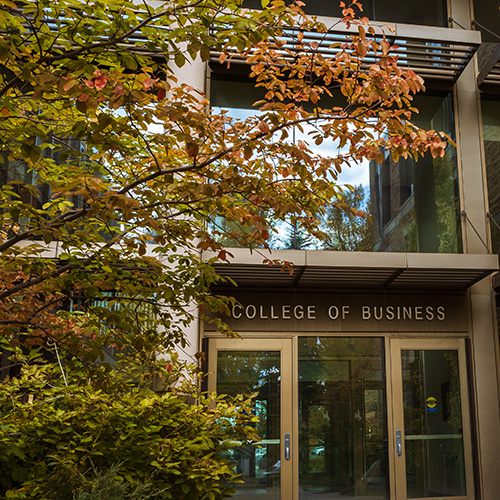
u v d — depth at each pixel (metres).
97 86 3.51
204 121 4.48
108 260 4.75
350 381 9.63
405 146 4.82
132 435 6.06
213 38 3.82
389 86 4.46
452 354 9.89
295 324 9.71
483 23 10.88
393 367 9.73
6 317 5.26
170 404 6.63
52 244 8.16
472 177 10.31
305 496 9.22
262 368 9.54
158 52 4.07
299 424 9.43
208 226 9.18
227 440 6.71
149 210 4.66
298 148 4.47
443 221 10.09
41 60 3.98
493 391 9.80
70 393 6.12
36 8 3.95
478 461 9.54
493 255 9.03
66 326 5.84
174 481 6.15
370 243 9.80
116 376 6.92
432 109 10.59
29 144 3.60
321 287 9.87
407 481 9.38
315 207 5.33
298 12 4.24
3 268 4.36
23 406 5.95
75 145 8.55
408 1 10.79
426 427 9.59
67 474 4.89
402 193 10.05
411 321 9.91
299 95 5.26
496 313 10.08
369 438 9.49
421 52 9.88
